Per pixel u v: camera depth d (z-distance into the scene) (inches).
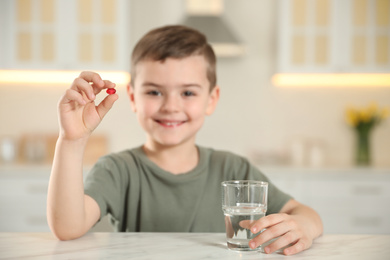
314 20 124.4
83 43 124.7
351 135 135.9
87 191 40.9
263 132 136.3
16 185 113.1
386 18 124.6
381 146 136.9
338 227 114.6
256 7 136.7
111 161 47.1
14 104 135.2
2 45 122.9
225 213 28.2
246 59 136.7
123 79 134.6
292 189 114.7
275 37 136.3
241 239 27.6
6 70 127.0
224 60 136.5
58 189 31.6
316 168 116.3
